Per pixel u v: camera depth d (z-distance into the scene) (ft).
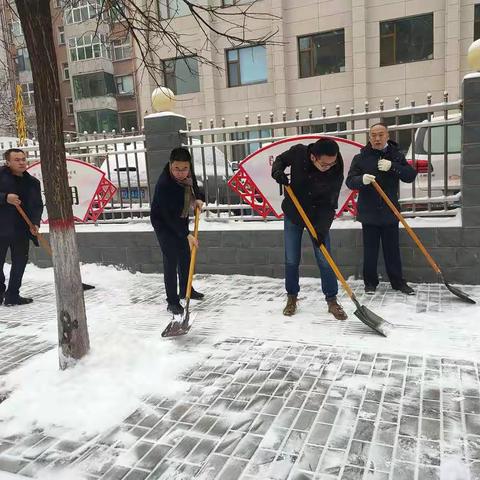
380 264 16.78
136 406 8.91
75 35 79.97
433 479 6.56
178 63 61.72
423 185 17.62
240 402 8.90
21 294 18.40
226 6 14.15
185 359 10.83
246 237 18.28
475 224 15.46
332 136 16.83
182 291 15.80
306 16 57.52
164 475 6.95
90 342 11.18
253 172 18.04
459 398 8.68
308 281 17.35
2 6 13.12
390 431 7.75
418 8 53.42
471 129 15.07
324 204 13.32
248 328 12.81
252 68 60.13
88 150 21.93
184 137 19.30
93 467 7.22
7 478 7.07
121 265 20.35
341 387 9.27
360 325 12.64
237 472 6.92
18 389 9.80
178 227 13.99
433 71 53.78
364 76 55.67
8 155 16.31
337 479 6.65
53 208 10.03
